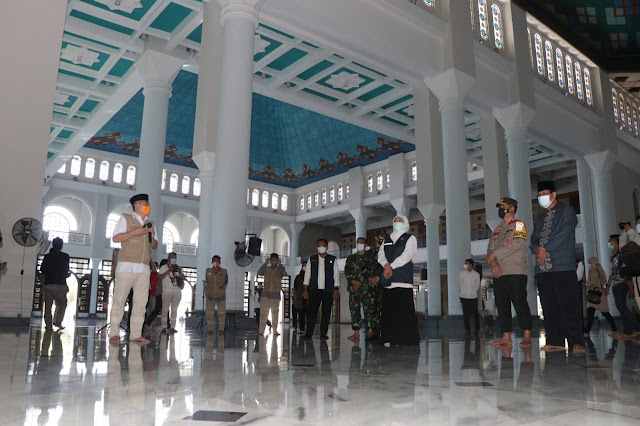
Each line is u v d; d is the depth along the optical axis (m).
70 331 8.44
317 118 30.45
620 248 7.68
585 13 18.34
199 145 13.01
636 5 17.86
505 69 16.05
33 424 1.63
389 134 22.55
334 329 15.87
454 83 13.89
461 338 8.77
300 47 16.17
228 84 10.02
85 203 29.64
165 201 32.28
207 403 2.02
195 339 6.82
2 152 8.07
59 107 21.28
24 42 8.45
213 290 8.23
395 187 29.86
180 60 16.11
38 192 8.22
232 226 9.54
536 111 17.33
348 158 32.47
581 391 2.40
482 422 1.72
